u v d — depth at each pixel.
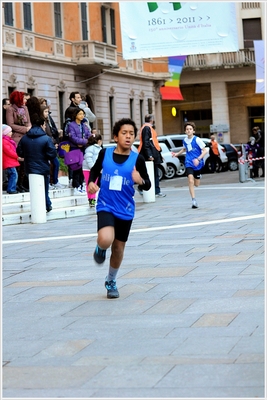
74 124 21.00
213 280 10.06
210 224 16.27
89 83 46.28
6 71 36.47
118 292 9.57
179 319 8.14
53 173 22.02
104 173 9.29
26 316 8.74
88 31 46.28
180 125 68.62
